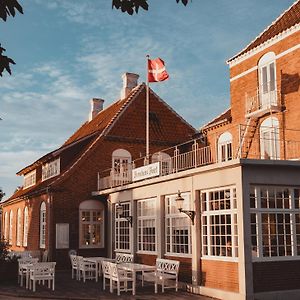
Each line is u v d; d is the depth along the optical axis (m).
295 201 14.83
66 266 24.47
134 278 15.77
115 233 23.00
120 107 28.70
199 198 16.17
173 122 29.20
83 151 27.25
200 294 15.48
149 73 23.61
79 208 25.20
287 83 19.73
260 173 14.27
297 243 14.62
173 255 17.53
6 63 5.09
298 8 21.53
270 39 20.64
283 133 19.81
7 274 19.84
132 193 20.95
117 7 5.24
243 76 22.48
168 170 21.00
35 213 28.03
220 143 24.31
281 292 13.96
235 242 14.40
